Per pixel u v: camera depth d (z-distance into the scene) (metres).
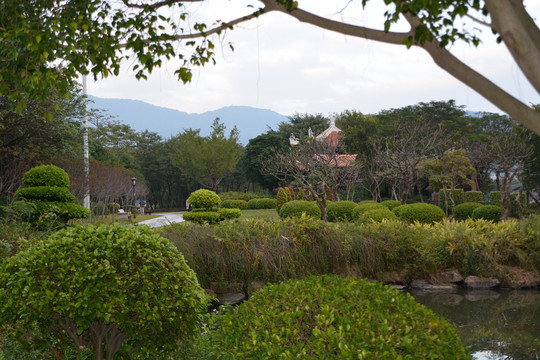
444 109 42.78
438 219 17.00
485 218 19.31
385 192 40.09
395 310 3.16
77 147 23.89
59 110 19.69
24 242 7.07
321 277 3.77
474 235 11.27
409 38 2.78
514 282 10.38
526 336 6.61
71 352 4.21
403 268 11.05
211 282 9.47
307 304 3.20
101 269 3.80
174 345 4.28
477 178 36.22
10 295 3.84
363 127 36.06
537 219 11.48
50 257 3.89
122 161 57.03
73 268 3.77
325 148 26.94
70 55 4.48
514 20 2.20
